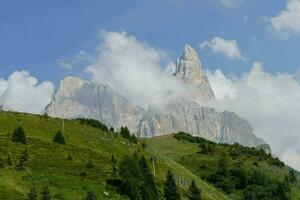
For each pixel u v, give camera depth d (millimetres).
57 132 181375
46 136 187000
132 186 134875
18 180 117562
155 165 195375
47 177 127188
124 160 148000
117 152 196250
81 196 120125
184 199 156500
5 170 122000
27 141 168000
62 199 112875
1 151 147375
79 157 165750
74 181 130625
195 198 161375
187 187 177000
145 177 145250
